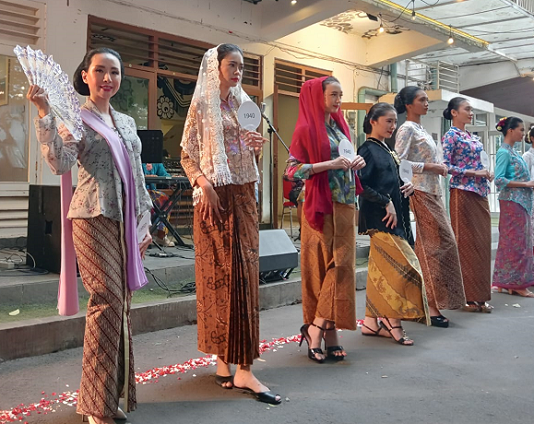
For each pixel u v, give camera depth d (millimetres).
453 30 9734
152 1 7395
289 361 3344
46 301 4234
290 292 5191
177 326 4199
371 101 10820
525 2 8789
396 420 2471
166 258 5613
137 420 2439
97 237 2297
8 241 6020
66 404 2600
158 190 7094
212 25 8078
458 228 4738
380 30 8734
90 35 6832
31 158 6430
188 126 2801
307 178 3213
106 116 2451
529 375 3102
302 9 8180
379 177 3678
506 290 5770
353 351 3572
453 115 4801
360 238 8055
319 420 2459
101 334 2264
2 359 3242
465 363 3312
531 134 6262
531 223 5625
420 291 3664
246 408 2590
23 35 6277
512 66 12719
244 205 2766
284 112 11258
